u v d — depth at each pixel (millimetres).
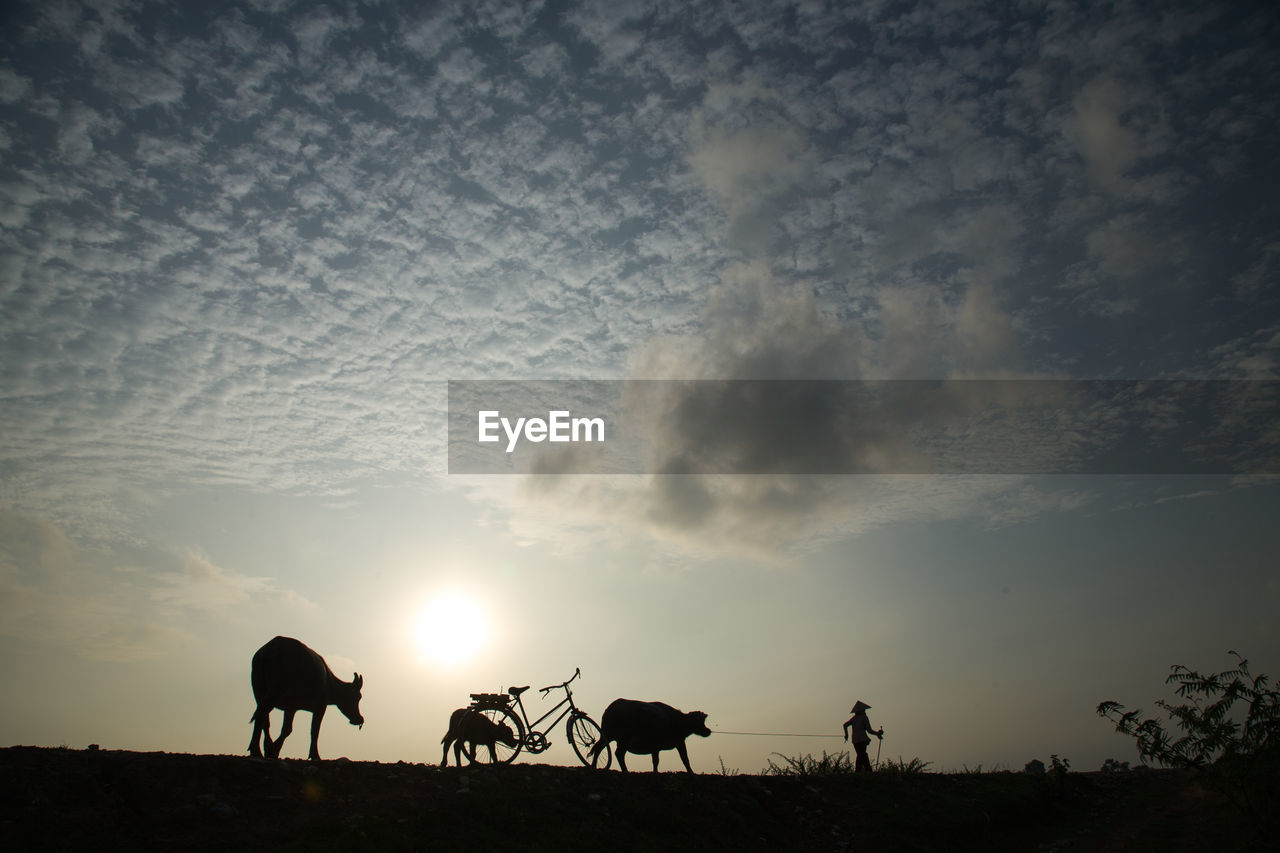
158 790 11117
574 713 18422
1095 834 18484
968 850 17047
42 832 9672
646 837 13961
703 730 18594
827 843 16625
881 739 22172
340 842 10914
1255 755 14828
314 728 15594
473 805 13211
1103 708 16188
